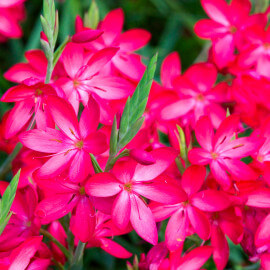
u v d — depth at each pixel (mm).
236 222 644
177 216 645
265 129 683
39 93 649
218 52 748
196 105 737
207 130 656
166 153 625
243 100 727
